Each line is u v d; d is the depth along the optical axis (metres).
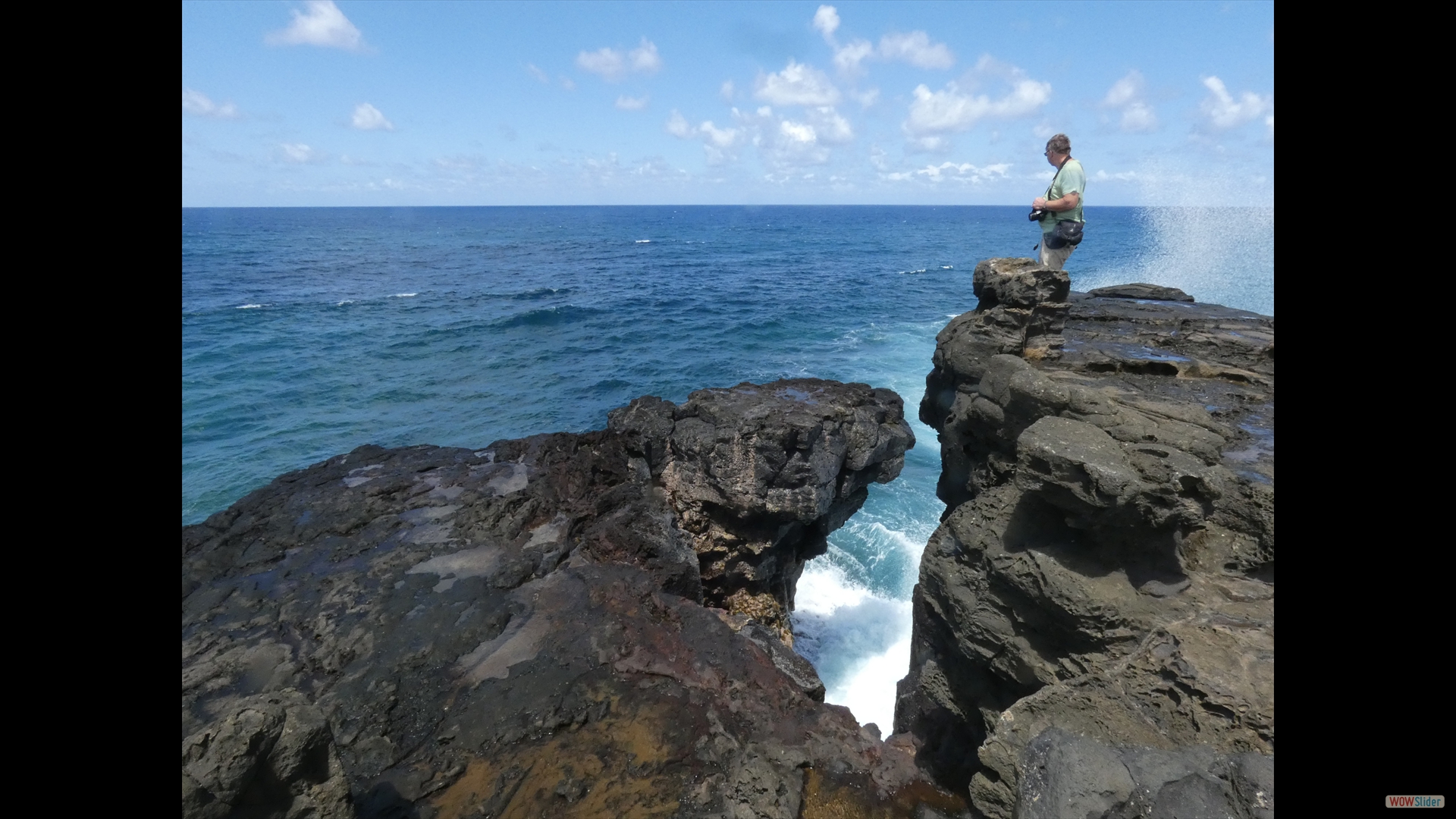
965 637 7.14
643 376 38.66
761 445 12.97
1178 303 15.00
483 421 32.34
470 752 6.88
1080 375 9.75
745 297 66.25
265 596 9.31
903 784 6.62
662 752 6.85
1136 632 5.67
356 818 5.77
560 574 9.94
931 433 29.92
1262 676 5.00
